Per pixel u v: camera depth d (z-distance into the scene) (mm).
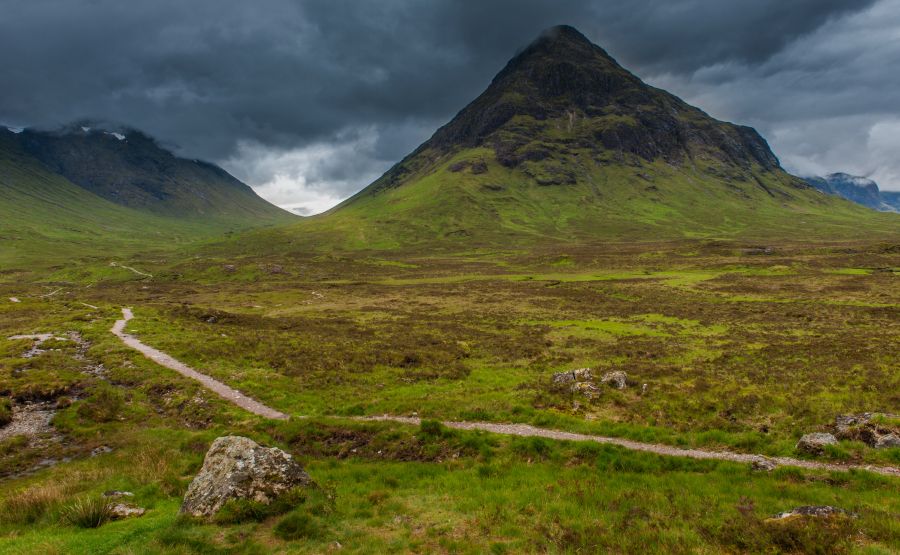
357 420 25750
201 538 12445
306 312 82750
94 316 65062
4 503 15820
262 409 28906
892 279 92625
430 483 17766
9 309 76625
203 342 47719
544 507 14586
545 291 103938
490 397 29969
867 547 10539
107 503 15430
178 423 27047
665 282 107812
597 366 39094
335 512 14641
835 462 17891
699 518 13211
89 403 28875
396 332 59938
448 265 185375
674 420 23953
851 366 33844
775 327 55906
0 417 26109
